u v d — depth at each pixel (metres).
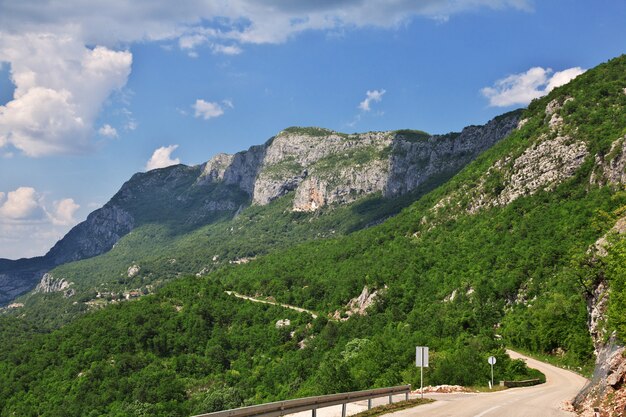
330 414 32.44
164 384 129.38
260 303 197.88
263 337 167.12
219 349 156.25
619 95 162.25
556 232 132.12
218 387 130.88
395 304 151.00
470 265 147.38
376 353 81.44
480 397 43.56
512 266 131.00
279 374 129.38
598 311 78.00
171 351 164.50
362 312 163.38
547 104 196.12
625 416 27.14
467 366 60.00
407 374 64.38
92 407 125.81
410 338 100.56
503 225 155.50
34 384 146.38
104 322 177.00
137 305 197.38
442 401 39.50
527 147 171.50
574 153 152.62
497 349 71.69
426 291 149.12
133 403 122.31
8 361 162.62
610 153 139.50
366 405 36.84
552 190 153.38
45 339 175.88
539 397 44.38
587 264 81.50
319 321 160.75
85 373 143.50
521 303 114.50
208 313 186.00
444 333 105.06
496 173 184.12
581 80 181.62
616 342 39.00
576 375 71.25
